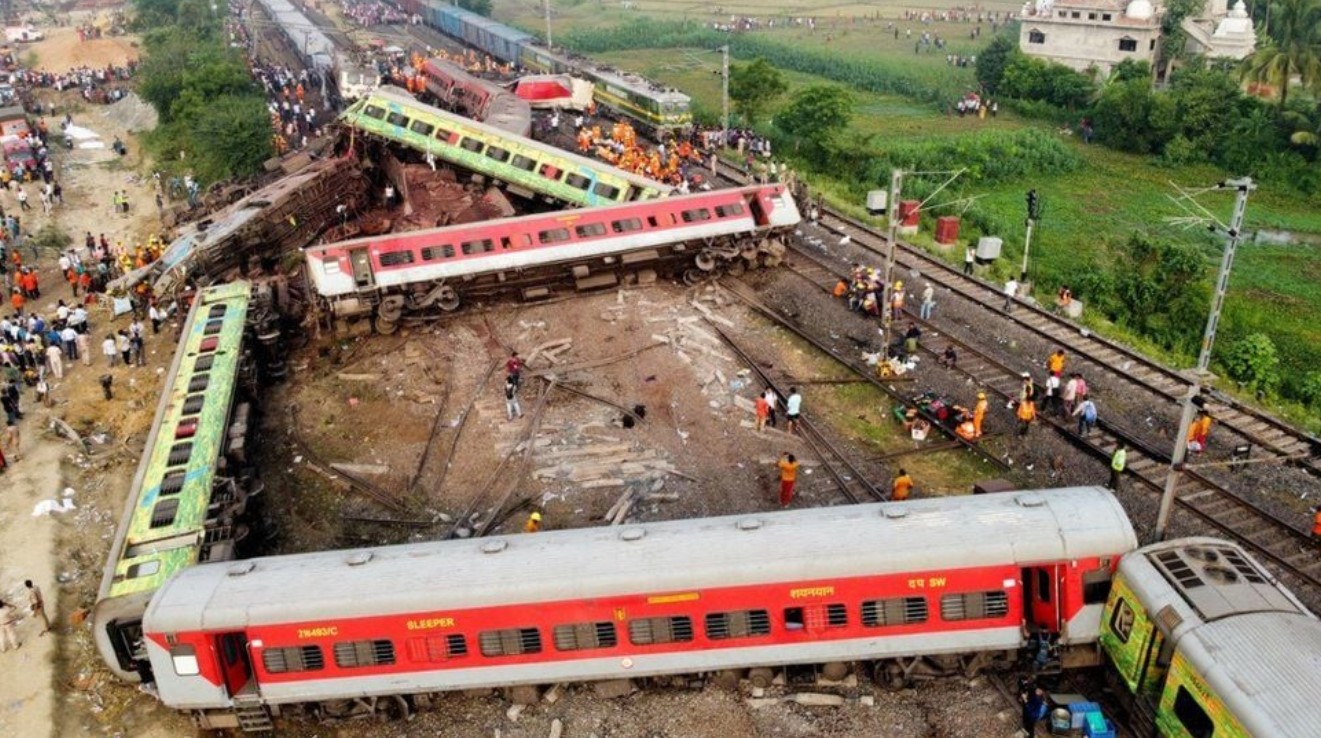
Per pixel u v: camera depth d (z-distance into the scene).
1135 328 39.75
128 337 37.47
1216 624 16.33
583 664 19.44
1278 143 64.44
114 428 33.22
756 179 53.44
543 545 19.84
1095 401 30.28
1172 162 66.62
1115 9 80.75
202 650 18.98
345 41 105.38
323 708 20.28
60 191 61.06
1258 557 22.89
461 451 29.62
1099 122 72.38
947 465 27.55
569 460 28.62
